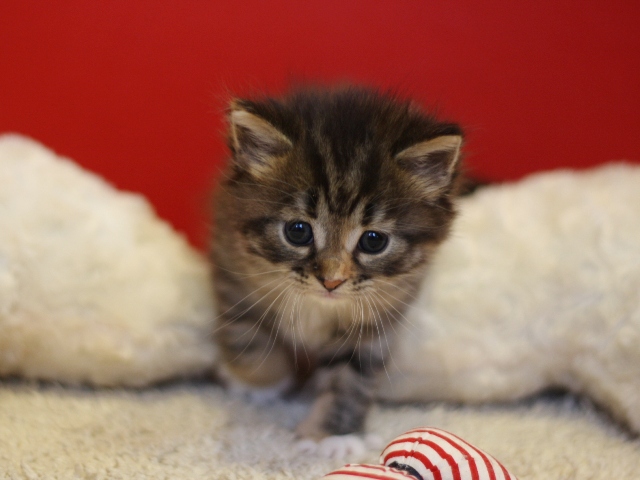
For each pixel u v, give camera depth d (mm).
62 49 346
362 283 244
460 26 367
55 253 259
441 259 281
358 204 234
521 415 271
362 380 269
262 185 242
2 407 246
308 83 294
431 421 265
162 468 214
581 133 380
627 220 269
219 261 269
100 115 356
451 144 238
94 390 272
